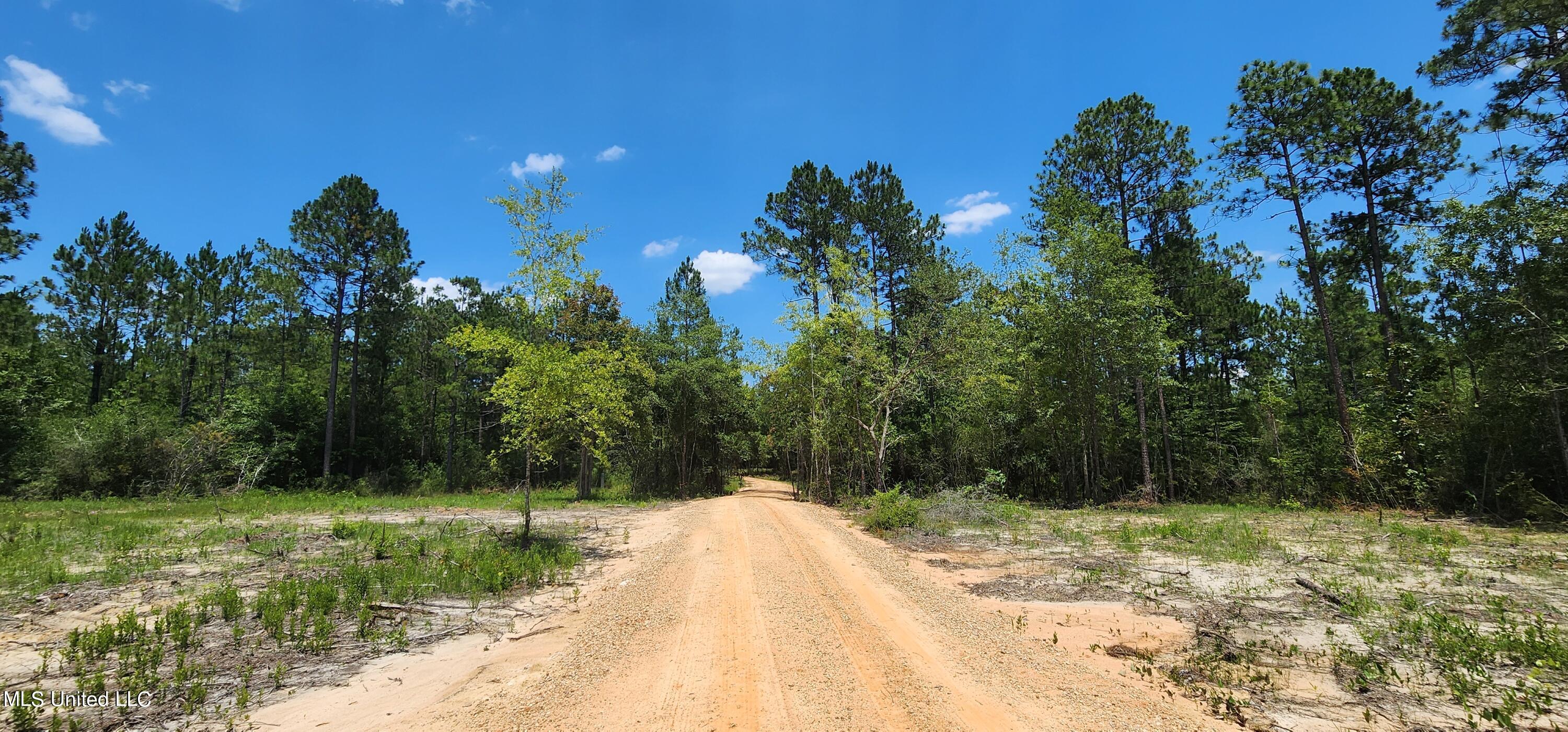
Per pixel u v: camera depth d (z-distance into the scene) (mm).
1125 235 26406
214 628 6453
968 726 4246
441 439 44281
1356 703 4672
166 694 4789
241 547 11250
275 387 34250
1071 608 7695
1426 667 5277
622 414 13961
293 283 31641
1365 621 6570
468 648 6121
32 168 20422
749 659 5551
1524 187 15781
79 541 11141
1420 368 19578
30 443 22969
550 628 6816
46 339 30172
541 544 11875
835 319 23719
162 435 25109
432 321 39906
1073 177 27094
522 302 12594
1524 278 15188
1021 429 27812
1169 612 7352
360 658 5766
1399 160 21250
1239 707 4602
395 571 9195
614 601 7801
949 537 13578
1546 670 4961
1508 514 15570
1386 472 19297
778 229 31391
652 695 4777
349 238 32938
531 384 12156
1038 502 26844
